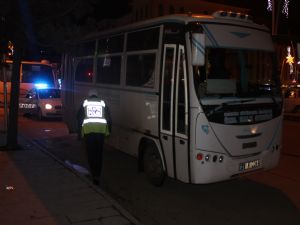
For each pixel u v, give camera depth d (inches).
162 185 315.0
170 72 282.4
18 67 427.8
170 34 284.2
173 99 277.0
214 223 244.2
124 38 358.9
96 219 229.5
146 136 316.5
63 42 429.1
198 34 251.0
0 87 925.2
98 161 316.2
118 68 370.9
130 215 236.5
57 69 947.3
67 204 253.9
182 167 271.1
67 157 431.2
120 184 327.3
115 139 379.6
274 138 293.1
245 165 274.5
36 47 441.7
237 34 281.9
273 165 294.8
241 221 247.3
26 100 770.8
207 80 261.4
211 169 260.8
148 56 315.3
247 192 304.5
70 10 415.2
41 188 286.8
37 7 402.3
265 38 299.3
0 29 405.4
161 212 263.1
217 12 282.7
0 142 465.1
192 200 286.7
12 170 336.8
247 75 281.0
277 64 302.4
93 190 282.0
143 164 331.6
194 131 257.8
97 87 418.6
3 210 243.4
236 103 268.1
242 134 271.3
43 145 498.0
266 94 289.1
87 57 447.8
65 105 530.6
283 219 250.1
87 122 313.4
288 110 925.2
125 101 354.3
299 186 319.3
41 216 233.8
